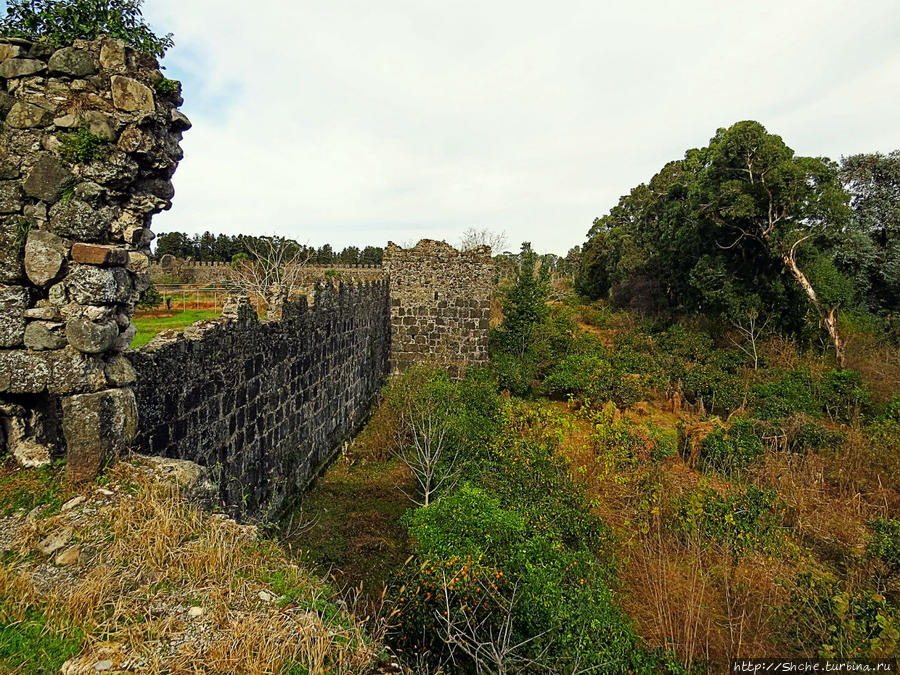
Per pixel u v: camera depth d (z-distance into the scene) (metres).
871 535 9.21
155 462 5.06
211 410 7.19
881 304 26.62
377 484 12.54
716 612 7.74
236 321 7.98
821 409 17.89
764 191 22.72
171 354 6.18
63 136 4.80
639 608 7.69
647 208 40.59
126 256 5.06
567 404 20.02
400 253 21.14
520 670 5.27
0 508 4.42
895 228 25.86
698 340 25.52
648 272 38.53
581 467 11.10
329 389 13.35
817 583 7.57
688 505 9.79
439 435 11.64
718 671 6.71
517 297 24.06
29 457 5.01
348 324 15.18
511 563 6.45
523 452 10.48
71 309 4.77
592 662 5.61
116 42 4.90
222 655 3.08
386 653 3.69
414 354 21.41
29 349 4.77
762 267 25.64
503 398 16.14
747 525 9.23
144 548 3.95
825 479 12.59
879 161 27.02
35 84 4.83
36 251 4.71
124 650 3.13
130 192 5.26
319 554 9.16
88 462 4.73
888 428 13.50
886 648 6.31
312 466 12.09
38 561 3.86
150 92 5.02
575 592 6.41
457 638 5.38
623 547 9.23
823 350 23.33
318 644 3.21
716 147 24.66
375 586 8.20
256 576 3.97
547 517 8.40
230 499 7.79
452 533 6.79
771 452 13.30
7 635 3.20
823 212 22.17
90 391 4.80
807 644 6.84
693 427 14.67
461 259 21.11
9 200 4.77
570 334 27.11
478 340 21.27
